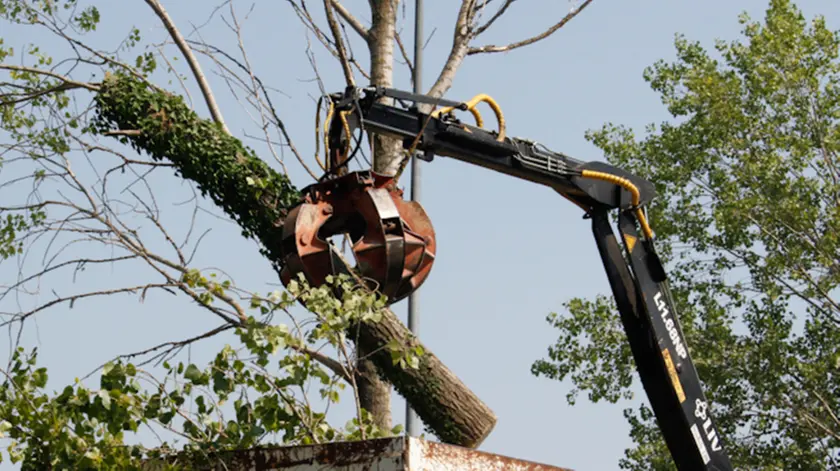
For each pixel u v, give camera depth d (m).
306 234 7.95
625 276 9.79
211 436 6.98
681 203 22.28
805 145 21.92
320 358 11.85
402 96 8.76
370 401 11.78
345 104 8.48
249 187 11.16
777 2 23.22
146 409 6.96
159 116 11.43
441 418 10.87
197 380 7.06
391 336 10.73
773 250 22.20
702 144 22.20
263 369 7.21
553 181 9.58
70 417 6.88
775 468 20.56
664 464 21.23
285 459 6.18
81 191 11.33
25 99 12.25
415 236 8.04
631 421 21.92
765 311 21.94
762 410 21.48
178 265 11.09
